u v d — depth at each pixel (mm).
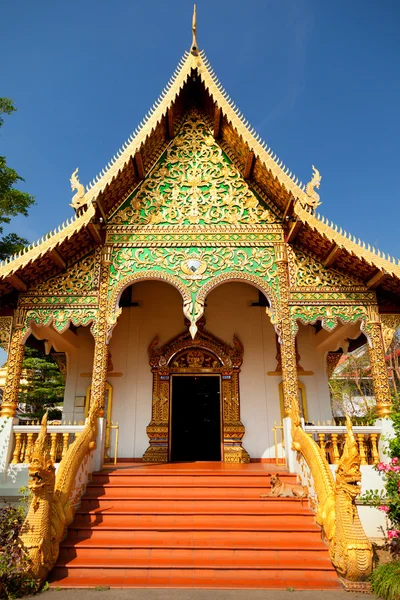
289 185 8750
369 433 8109
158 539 6336
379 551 6738
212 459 11695
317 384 11797
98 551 6078
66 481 6582
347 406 25734
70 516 6441
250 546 6098
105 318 8914
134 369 11797
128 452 11102
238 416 11273
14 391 8367
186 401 12141
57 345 12031
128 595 5164
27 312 8883
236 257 9375
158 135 9820
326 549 6020
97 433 8367
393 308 9039
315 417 11500
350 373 25547
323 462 6816
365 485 7602
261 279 9234
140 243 9398
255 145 9055
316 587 5441
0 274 8078
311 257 9359
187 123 10516
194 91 10492
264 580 5605
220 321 12156
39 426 8180
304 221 8508
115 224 9531
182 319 12195
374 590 5301
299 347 12125
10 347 8656
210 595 5160
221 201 9812
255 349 11930
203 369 11758
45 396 19312
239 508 7035
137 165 9359
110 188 8930
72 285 9086
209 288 9141
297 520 6723
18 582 5207
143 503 7129
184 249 9406
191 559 5973
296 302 9031
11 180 14344
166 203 9773
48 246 8227
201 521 6719
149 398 11562
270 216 9672
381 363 8641
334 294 9078
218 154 10242
